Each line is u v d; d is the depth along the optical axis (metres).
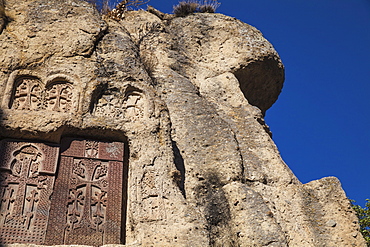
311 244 8.55
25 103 7.96
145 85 8.87
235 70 12.02
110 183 7.79
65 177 7.61
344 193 9.30
